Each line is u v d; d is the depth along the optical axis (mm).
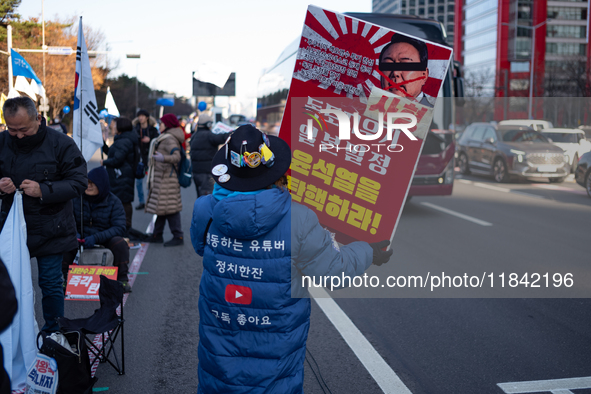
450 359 3955
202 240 2279
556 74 53688
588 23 91375
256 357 2168
